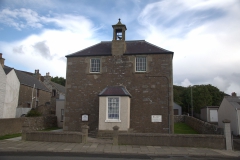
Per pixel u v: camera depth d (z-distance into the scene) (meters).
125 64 20.81
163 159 11.20
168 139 14.72
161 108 19.56
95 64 21.52
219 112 32.09
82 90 21.06
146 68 20.47
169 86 19.83
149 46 21.83
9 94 28.66
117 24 21.61
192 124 28.80
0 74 26.59
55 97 41.78
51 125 28.42
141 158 11.33
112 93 18.72
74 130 20.45
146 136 14.82
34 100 37.81
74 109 20.84
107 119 18.33
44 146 13.84
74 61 21.72
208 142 14.48
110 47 22.56
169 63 20.22
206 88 53.88
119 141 14.83
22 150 12.70
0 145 14.06
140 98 19.98
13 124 20.20
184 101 56.84
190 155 12.45
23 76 37.62
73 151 12.65
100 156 11.55
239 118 24.88
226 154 12.83
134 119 19.62
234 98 29.00
